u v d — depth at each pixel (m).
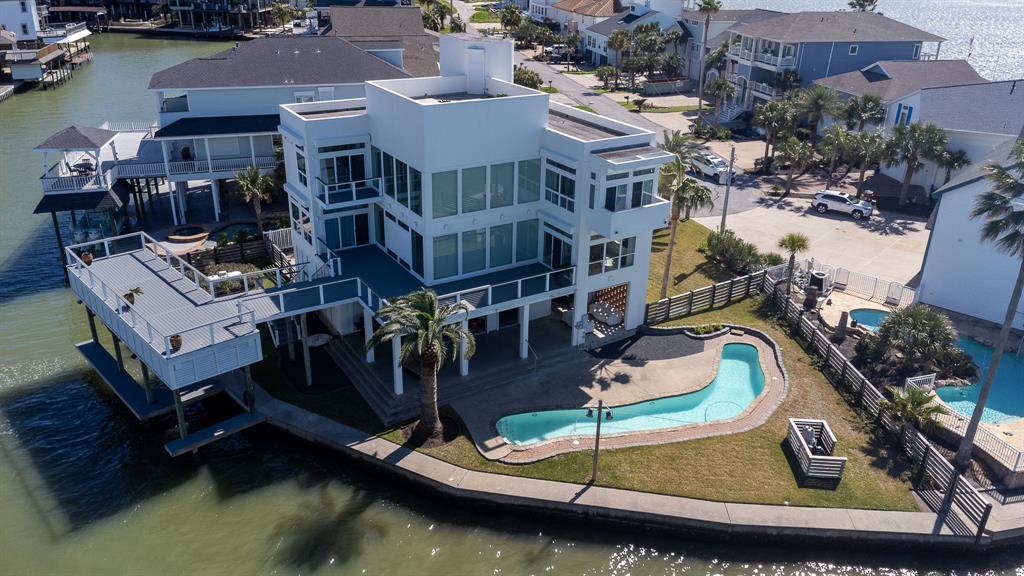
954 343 35.19
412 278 33.50
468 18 146.50
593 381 32.53
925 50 158.75
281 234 44.06
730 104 80.00
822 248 46.72
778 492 26.03
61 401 32.16
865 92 63.25
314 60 52.44
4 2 96.88
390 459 27.38
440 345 26.47
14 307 40.12
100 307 31.16
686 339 36.22
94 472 27.91
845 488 26.27
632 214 31.73
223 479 27.58
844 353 34.38
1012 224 26.38
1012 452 26.55
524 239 34.72
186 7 127.50
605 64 101.69
